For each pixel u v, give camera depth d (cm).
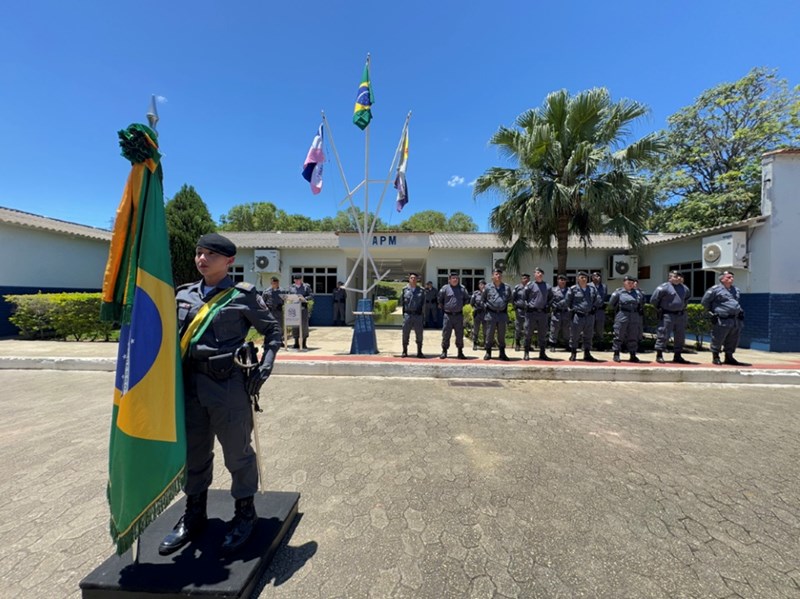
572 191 1075
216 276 236
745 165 1830
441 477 331
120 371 207
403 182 878
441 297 828
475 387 652
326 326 1712
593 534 253
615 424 470
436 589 204
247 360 231
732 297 763
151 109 221
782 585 208
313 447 394
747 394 621
